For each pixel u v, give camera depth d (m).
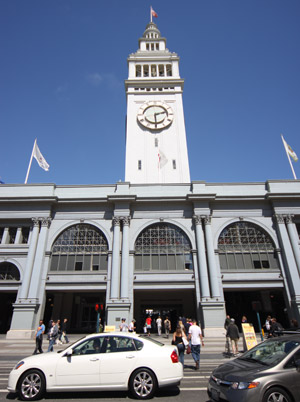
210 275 25.34
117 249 26.30
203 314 23.84
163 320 30.73
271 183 29.50
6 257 26.77
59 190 29.67
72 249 27.41
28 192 29.20
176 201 28.34
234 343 16.14
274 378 6.29
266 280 25.78
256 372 6.58
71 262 26.92
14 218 27.80
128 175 36.50
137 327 30.28
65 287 25.70
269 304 30.08
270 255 27.11
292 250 26.48
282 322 29.30
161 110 40.94
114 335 8.70
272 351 7.58
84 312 31.61
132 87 43.66
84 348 8.41
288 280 25.67
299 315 23.81
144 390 7.91
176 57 46.22
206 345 20.50
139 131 39.56
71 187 29.78
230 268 26.56
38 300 25.02
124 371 8.02
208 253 26.16
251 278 25.88
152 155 37.91
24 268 26.34
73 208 28.73
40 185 29.58
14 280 26.39
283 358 6.80
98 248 27.41
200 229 27.11
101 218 28.28
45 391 7.93
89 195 29.31
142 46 50.09
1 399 7.98
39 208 28.17
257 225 27.97
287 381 6.28
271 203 28.56
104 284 25.70
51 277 26.08
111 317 23.70
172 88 43.47
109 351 8.32
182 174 36.66
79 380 7.94
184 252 27.06
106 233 27.56
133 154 37.91
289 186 29.34
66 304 31.05
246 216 28.27
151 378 7.98
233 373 6.87
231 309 31.48
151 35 53.38
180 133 39.41
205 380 10.11
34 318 24.28
